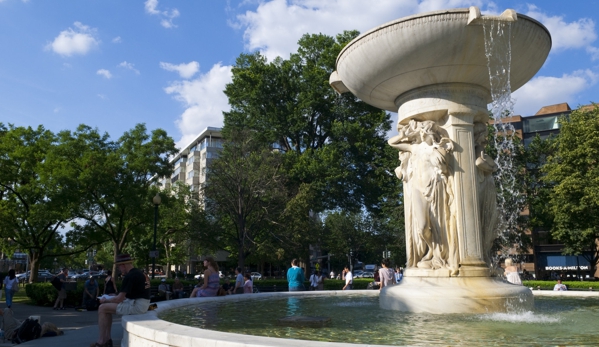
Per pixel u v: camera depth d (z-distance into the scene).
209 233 28.42
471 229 7.59
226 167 28.27
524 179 29.06
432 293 7.11
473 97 8.03
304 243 29.11
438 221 7.69
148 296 6.02
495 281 7.48
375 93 8.66
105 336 5.89
